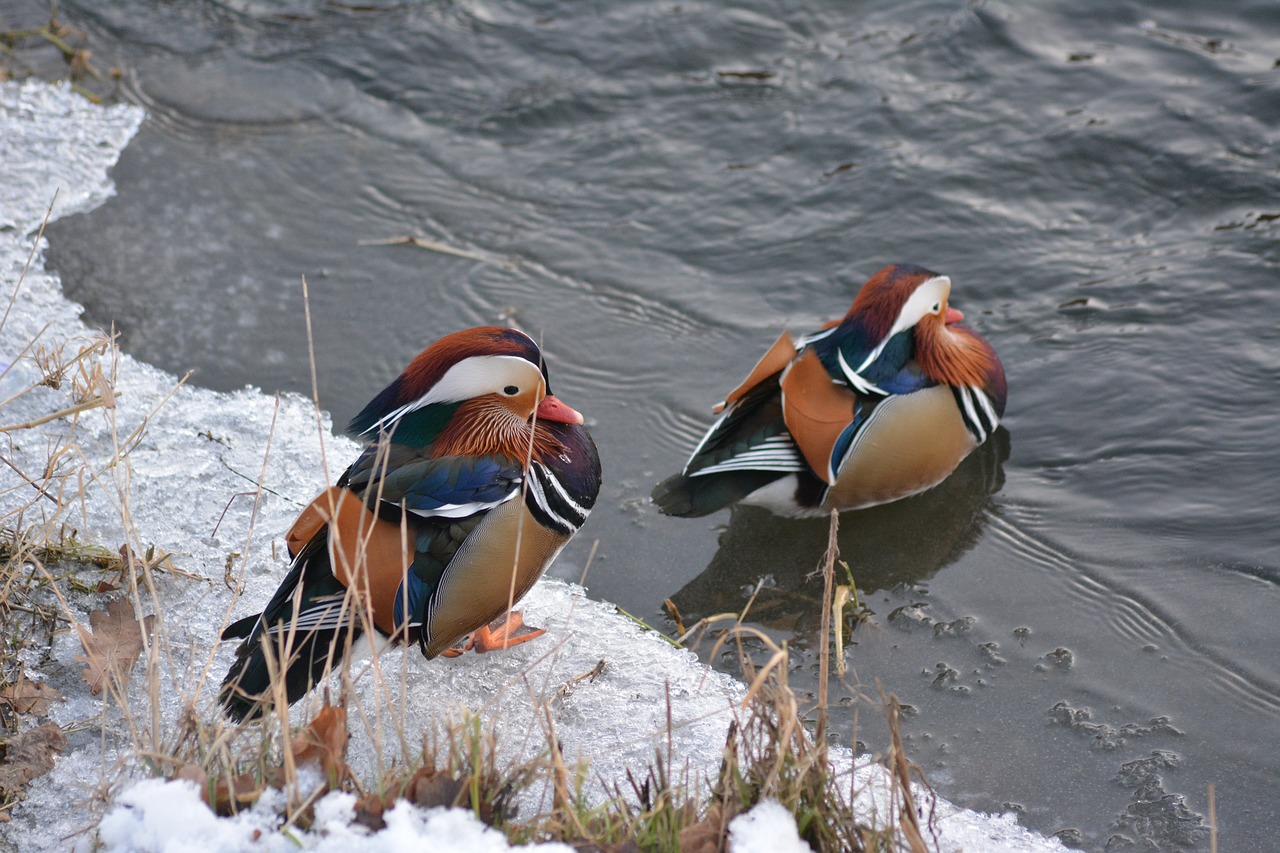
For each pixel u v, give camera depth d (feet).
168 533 16.84
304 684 12.99
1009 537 19.06
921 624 17.34
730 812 11.16
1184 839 13.66
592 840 10.77
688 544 18.97
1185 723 15.38
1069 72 29.07
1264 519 18.78
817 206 26.23
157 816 10.66
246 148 27.99
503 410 14.88
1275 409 20.79
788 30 31.07
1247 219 24.94
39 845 12.07
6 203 25.11
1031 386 21.85
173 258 24.44
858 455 18.67
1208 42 29.66
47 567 15.49
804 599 17.97
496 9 32.27
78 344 20.99
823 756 11.48
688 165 27.48
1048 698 15.85
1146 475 19.92
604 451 20.63
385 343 22.62
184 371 21.38
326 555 13.65
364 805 10.87
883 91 28.96
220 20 32.37
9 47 30.78
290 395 20.84
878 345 18.80
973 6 31.14
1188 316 22.89
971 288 24.03
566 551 18.65
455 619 14.07
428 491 13.89
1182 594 17.60
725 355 22.82
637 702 14.83
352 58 30.83
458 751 12.08
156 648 12.01
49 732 13.17
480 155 28.07
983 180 26.43
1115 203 25.71
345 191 26.91
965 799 14.23
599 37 31.12
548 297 24.17
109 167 26.96
